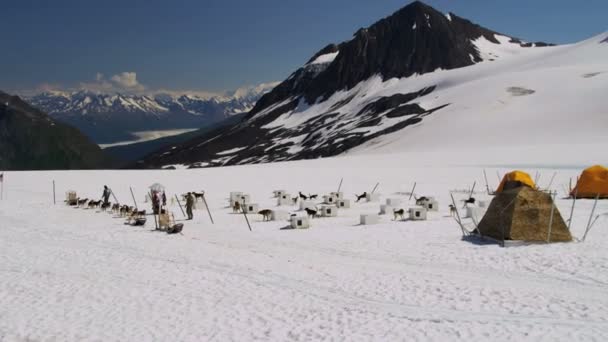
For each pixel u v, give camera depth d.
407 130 137.25
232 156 185.88
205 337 12.23
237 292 15.74
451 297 14.51
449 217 30.70
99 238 25.75
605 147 82.69
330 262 19.28
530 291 14.73
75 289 16.44
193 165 174.12
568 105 125.75
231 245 23.23
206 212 36.03
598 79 141.88
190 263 19.69
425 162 82.38
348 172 69.88
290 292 15.58
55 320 13.63
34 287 16.72
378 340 11.68
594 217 27.92
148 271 18.58
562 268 17.00
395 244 22.28
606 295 14.10
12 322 13.54
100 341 12.16
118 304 14.88
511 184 37.34
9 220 32.84
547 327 12.00
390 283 16.17
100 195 48.03
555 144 94.12
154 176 68.56
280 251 21.58
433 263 18.62
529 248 20.17
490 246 20.95
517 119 123.62
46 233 27.53
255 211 35.31
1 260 20.61
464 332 11.91
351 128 169.38
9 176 68.19
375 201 40.88
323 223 29.70
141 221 30.16
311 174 68.44
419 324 12.55
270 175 68.38
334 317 13.29
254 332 12.45
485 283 15.76
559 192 42.41
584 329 11.79
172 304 14.76
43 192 50.56
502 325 12.24
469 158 82.38
